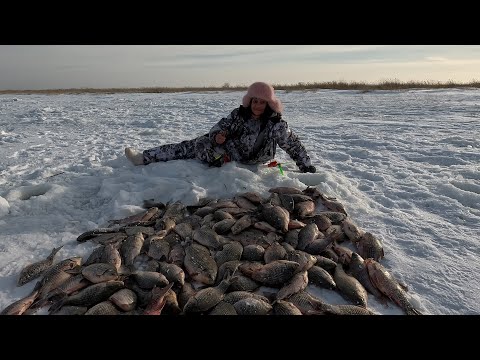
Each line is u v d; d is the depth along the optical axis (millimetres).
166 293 1495
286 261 1673
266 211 2068
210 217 2104
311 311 1468
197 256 1753
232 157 2807
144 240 1927
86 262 1764
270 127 2697
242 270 1669
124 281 1609
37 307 1478
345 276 1667
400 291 1562
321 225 2096
